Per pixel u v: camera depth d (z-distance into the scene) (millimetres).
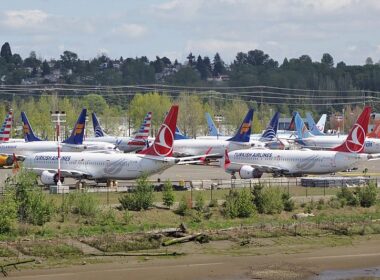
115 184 194375
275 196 162875
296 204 170000
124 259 122688
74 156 195125
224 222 150500
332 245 137500
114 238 132125
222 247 133250
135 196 156375
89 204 149375
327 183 197000
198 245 133875
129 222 145875
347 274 115875
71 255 123812
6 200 136875
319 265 121750
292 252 131125
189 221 150375
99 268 116625
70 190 181625
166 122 185500
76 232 136250
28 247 125188
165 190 163625
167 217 152250
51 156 197000
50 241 129125
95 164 191875
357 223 154500
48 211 143500
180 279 111438
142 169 187875
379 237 145625
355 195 176125
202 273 115125
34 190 145125
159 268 117562
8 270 114250
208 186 193375
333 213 164375
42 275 111812
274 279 112250
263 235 141875
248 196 159250
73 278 110375
